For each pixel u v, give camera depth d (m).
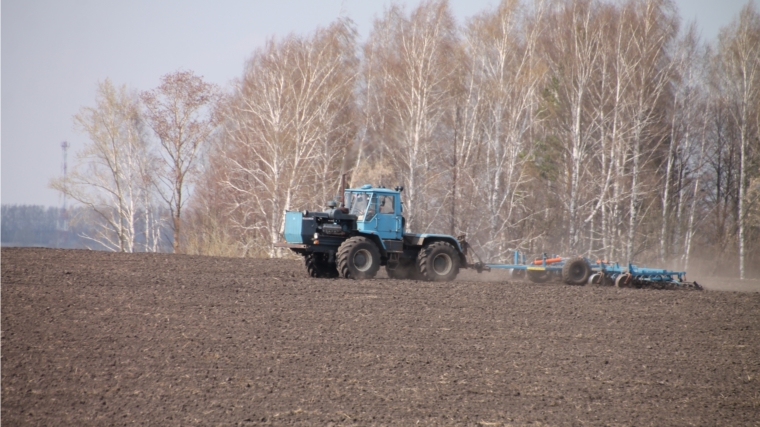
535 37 96.50
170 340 27.53
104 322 30.16
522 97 90.94
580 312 36.69
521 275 52.88
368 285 43.12
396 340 29.02
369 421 19.61
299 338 28.69
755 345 30.75
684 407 21.97
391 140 94.88
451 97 93.19
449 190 90.00
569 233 91.44
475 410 20.86
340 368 24.70
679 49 97.88
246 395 21.50
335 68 92.88
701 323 35.19
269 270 52.41
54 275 42.53
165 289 39.06
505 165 93.62
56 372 23.12
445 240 49.41
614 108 91.75
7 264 46.66
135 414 19.69
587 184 92.50
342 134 93.19
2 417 19.20
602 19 95.75
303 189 86.44
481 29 95.50
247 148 92.12
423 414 20.34
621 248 94.94
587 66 93.31
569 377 24.75
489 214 90.44
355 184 88.88
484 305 37.59
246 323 31.02
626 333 32.19
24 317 30.42
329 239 46.91
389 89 92.62
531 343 29.47
